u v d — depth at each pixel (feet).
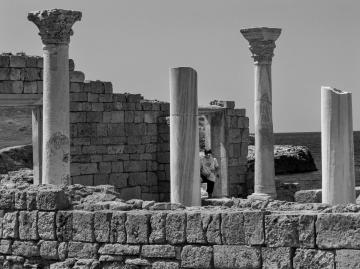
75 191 82.23
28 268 79.25
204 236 69.77
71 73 134.51
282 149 254.06
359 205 69.87
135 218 73.05
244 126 158.30
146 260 72.54
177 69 92.53
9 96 126.41
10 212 80.64
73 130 134.72
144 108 145.38
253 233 67.51
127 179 142.51
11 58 126.62
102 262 74.59
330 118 88.43
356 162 344.90
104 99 139.13
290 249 66.08
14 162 160.25
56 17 104.37
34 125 130.11
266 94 126.11
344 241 63.87
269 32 125.29
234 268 68.44
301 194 116.37
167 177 146.92
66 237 77.05
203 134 161.38
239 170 157.28
